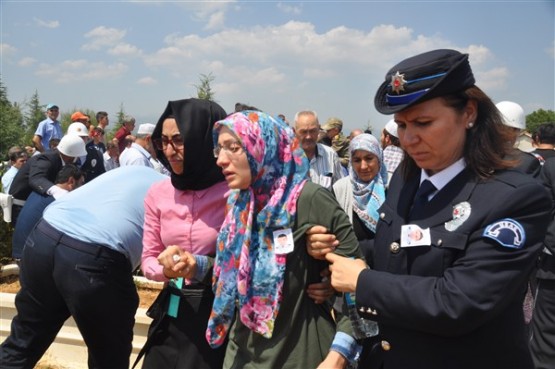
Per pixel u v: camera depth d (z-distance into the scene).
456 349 1.52
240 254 2.07
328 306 2.12
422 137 1.50
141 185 3.01
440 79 1.42
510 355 1.52
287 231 1.96
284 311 2.00
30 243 2.88
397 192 1.79
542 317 3.88
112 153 10.27
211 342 2.15
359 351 2.00
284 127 2.09
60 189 5.39
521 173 1.51
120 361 2.96
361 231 3.51
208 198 2.40
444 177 1.57
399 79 1.48
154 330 2.50
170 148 2.37
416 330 1.56
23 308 2.95
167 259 2.19
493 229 1.41
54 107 10.88
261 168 2.00
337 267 1.70
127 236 2.84
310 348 2.00
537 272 3.84
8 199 6.03
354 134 8.54
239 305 2.00
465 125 1.54
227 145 1.99
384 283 1.54
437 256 1.50
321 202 1.99
